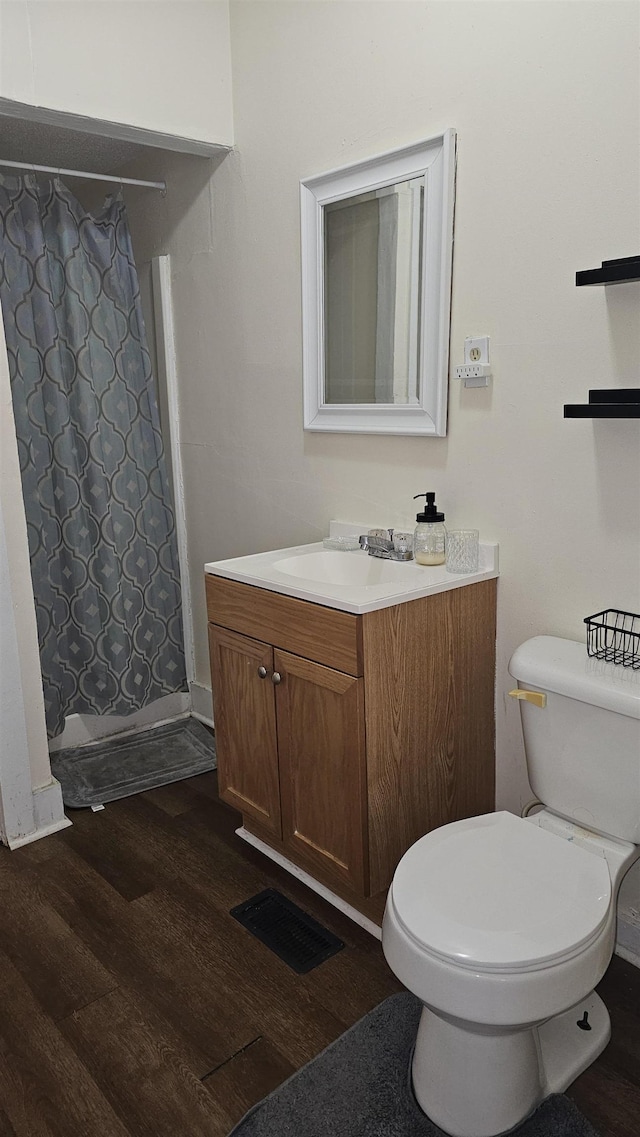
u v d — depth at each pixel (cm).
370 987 175
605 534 171
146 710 317
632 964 180
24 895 210
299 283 236
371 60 202
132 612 294
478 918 130
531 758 172
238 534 286
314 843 197
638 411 146
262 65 236
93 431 271
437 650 185
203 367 287
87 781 272
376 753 177
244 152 247
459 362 194
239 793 223
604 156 158
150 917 200
